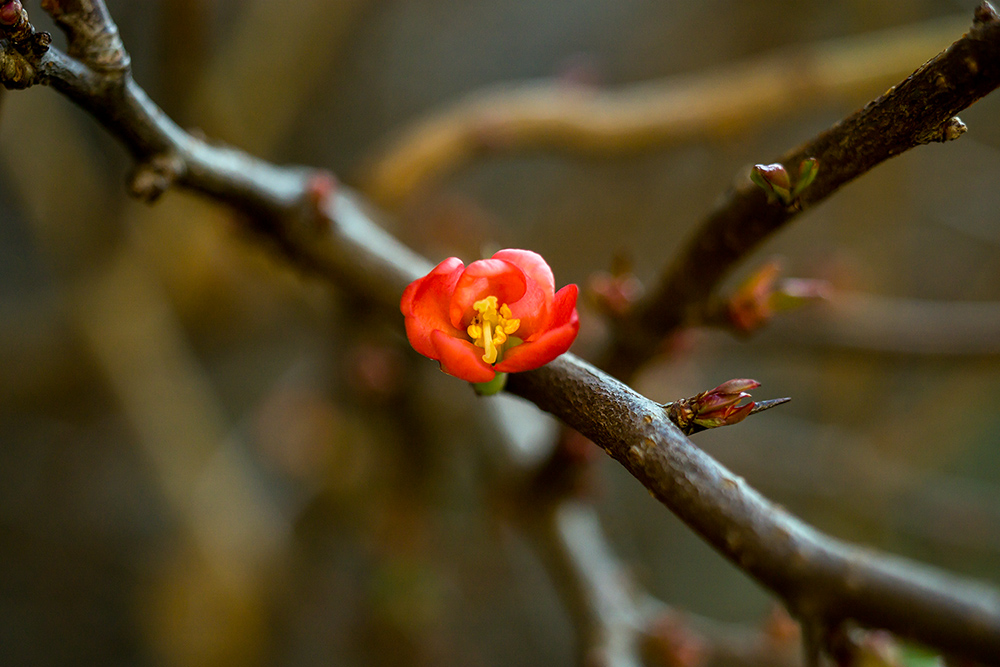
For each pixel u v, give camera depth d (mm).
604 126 673
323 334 748
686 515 380
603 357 448
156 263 819
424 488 723
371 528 759
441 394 678
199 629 812
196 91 621
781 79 661
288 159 1074
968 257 1060
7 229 1129
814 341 702
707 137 676
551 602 1025
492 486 531
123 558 1103
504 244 795
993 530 891
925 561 1004
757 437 929
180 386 848
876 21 847
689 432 377
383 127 1165
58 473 1062
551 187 1134
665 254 1057
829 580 400
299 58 859
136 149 412
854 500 858
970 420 1090
